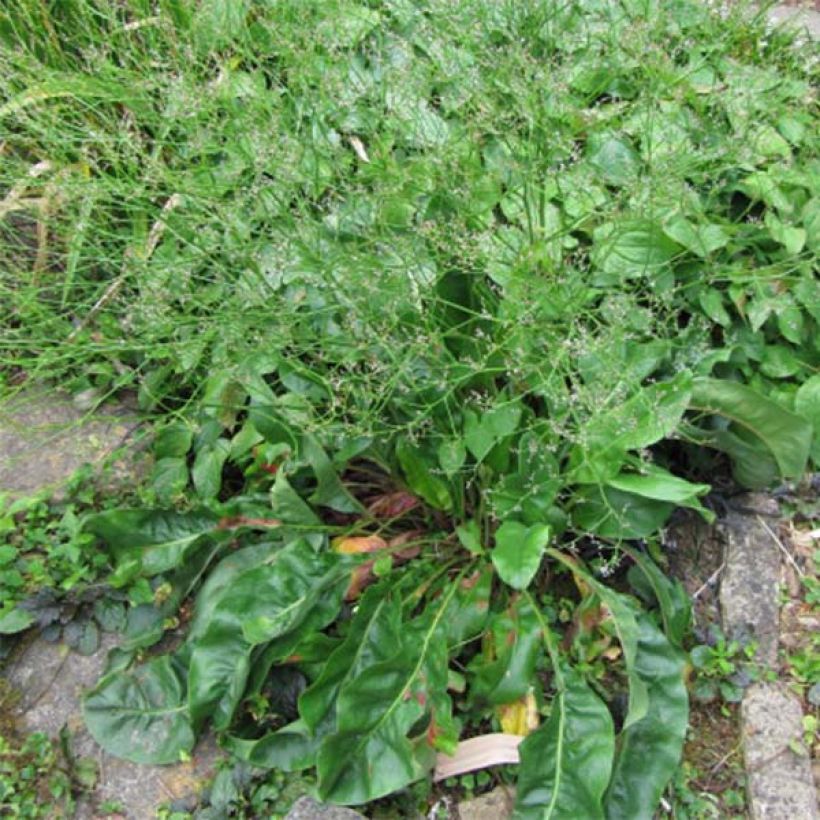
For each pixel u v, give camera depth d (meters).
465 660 2.56
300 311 2.77
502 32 2.88
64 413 3.09
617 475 2.46
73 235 2.83
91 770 2.49
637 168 2.80
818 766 2.42
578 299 2.53
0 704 2.59
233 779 2.41
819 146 3.10
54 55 3.26
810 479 2.85
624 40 3.00
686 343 2.72
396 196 2.63
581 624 2.55
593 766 2.24
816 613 2.67
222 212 2.58
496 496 2.53
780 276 2.74
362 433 2.41
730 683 2.54
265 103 2.84
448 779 2.43
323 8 3.09
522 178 2.57
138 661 2.64
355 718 2.29
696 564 2.77
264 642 2.44
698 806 2.38
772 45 3.29
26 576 2.74
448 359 2.64
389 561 2.59
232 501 2.71
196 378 2.88
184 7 3.17
